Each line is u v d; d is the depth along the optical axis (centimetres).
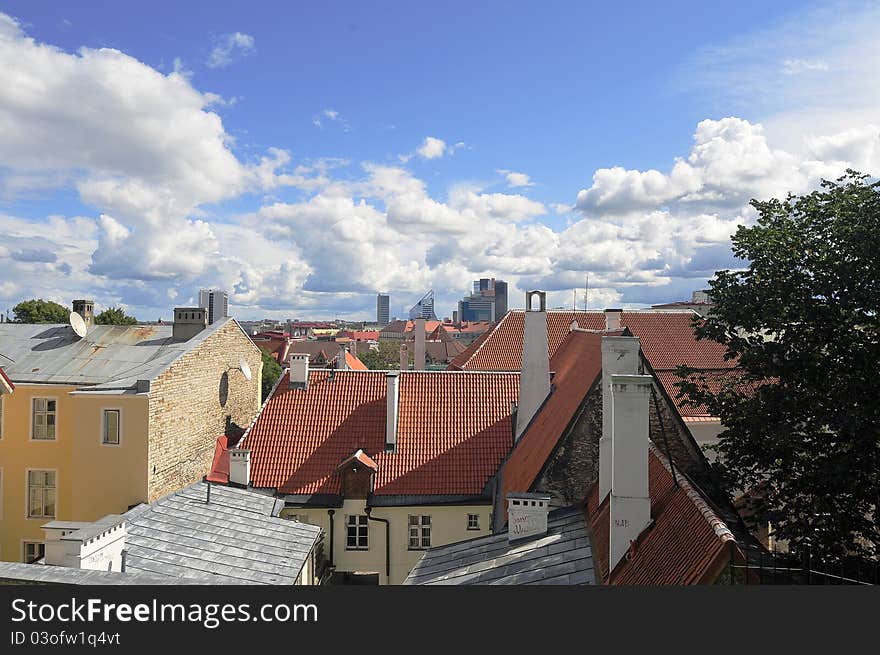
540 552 1444
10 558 2305
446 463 2298
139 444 1981
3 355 2553
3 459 2320
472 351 4462
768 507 1502
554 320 4453
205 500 2023
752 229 1761
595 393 1688
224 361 2573
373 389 2547
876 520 1362
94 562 1236
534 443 2041
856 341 1462
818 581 996
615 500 1173
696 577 902
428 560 1642
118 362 2466
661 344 3809
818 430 1486
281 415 2442
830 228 1611
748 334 1942
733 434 1595
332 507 2159
